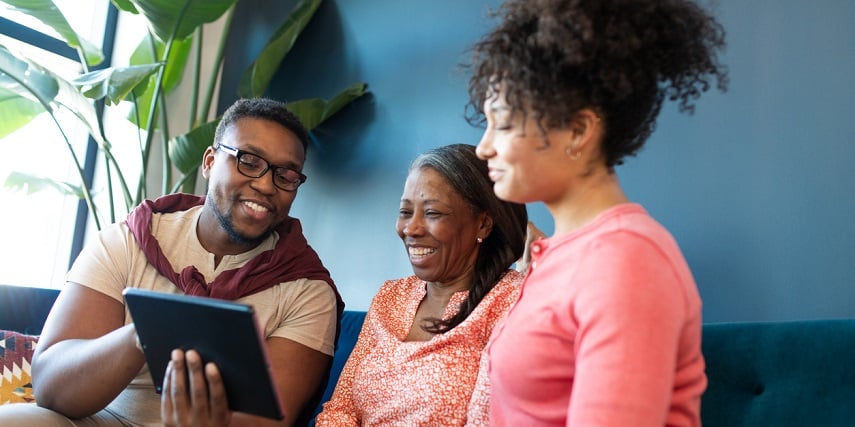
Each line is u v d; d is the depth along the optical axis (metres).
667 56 0.90
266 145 1.69
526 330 0.92
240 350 1.07
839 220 1.80
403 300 1.71
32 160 3.01
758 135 1.95
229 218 1.69
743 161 1.96
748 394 1.43
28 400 1.93
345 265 2.76
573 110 0.88
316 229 2.87
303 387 1.65
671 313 0.79
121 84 2.44
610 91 0.88
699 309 0.86
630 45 0.87
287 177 1.72
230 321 1.05
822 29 1.89
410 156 2.68
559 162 0.91
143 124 3.05
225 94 3.21
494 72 0.92
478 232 1.61
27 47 2.94
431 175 1.60
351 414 1.58
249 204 1.68
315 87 3.00
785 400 1.38
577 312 0.84
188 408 1.15
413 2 2.79
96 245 1.70
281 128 1.73
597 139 0.91
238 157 1.68
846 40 1.85
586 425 0.76
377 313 1.68
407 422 1.47
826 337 1.38
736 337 1.47
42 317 2.19
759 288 1.89
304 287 1.74
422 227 1.60
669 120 2.09
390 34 2.83
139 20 3.20
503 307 1.51
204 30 3.21
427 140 2.64
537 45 0.87
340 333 1.94
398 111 2.75
